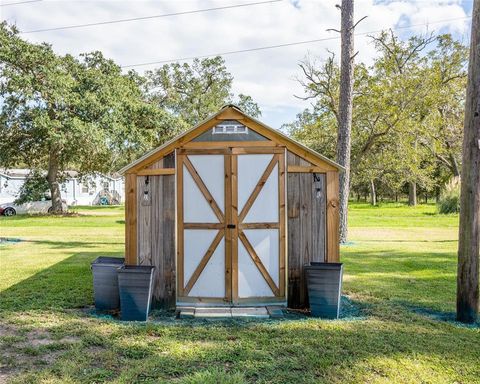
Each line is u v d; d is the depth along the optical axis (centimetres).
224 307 509
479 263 463
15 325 436
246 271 514
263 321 459
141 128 2169
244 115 512
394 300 554
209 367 330
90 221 1836
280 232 517
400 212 2412
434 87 1427
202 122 510
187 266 517
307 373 321
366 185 3931
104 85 1984
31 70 1875
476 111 451
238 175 516
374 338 399
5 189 2562
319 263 500
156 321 459
